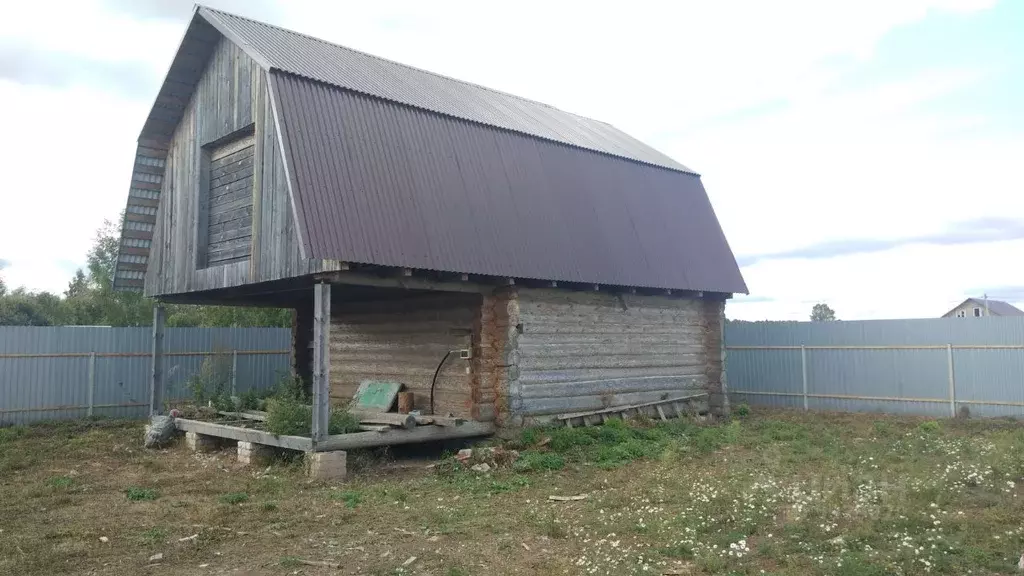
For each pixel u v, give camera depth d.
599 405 16.98
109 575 6.94
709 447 14.52
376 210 12.70
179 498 10.44
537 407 15.48
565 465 12.90
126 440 16.58
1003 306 62.22
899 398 21.64
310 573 6.97
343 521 8.95
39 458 13.89
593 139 20.34
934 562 6.66
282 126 12.30
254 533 8.41
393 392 16.09
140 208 18.25
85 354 21.00
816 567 6.65
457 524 8.75
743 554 7.20
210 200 16.23
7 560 7.36
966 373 20.55
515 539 8.08
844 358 22.75
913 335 21.58
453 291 14.46
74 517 9.26
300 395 16.78
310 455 11.87
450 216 13.88
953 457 12.45
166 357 22.39
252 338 24.17
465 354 14.91
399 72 18.12
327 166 12.47
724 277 19.80
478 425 14.40
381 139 13.68
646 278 17.33
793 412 22.11
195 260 16.00
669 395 18.97
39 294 42.53
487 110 17.95
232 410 16.62
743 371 24.88
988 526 7.96
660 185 20.06
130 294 38.47
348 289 15.06
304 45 16.28
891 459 12.65
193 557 7.50
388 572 6.95
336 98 13.47
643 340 18.41
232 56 15.31
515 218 15.20
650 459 13.55
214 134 15.75
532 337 15.53
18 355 19.91
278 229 13.23
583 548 7.71
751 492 9.68
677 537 7.80
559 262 15.42
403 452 14.65
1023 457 11.54
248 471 12.59
